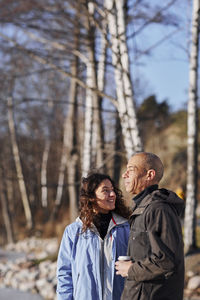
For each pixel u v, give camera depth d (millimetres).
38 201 30672
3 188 24797
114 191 3107
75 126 12945
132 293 2439
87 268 2906
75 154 12836
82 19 9188
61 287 3031
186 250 8586
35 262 11102
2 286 9492
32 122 27062
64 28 9281
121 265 2525
